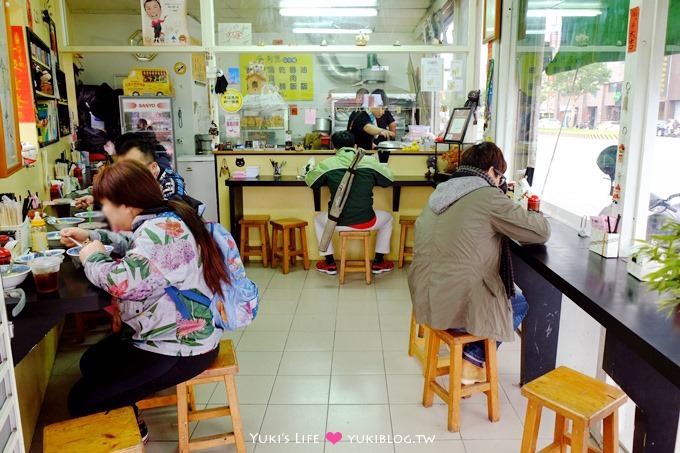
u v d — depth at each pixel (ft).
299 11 23.72
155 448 7.44
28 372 7.61
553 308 8.70
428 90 16.93
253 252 16.03
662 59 6.89
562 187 10.10
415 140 17.38
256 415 8.23
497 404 7.99
